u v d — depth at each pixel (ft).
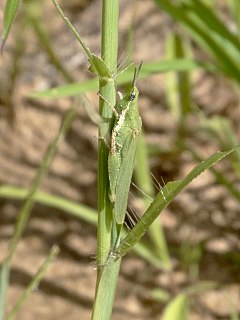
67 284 1.23
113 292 0.64
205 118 1.42
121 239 0.63
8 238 1.29
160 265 1.09
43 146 1.45
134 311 1.19
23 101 1.49
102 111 0.61
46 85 1.51
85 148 1.45
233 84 1.34
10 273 1.23
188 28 1.06
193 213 1.33
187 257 1.23
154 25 1.58
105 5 0.59
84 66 1.52
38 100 1.49
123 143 0.62
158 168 1.39
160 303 1.20
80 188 1.38
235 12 1.13
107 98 0.61
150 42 1.56
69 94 0.93
